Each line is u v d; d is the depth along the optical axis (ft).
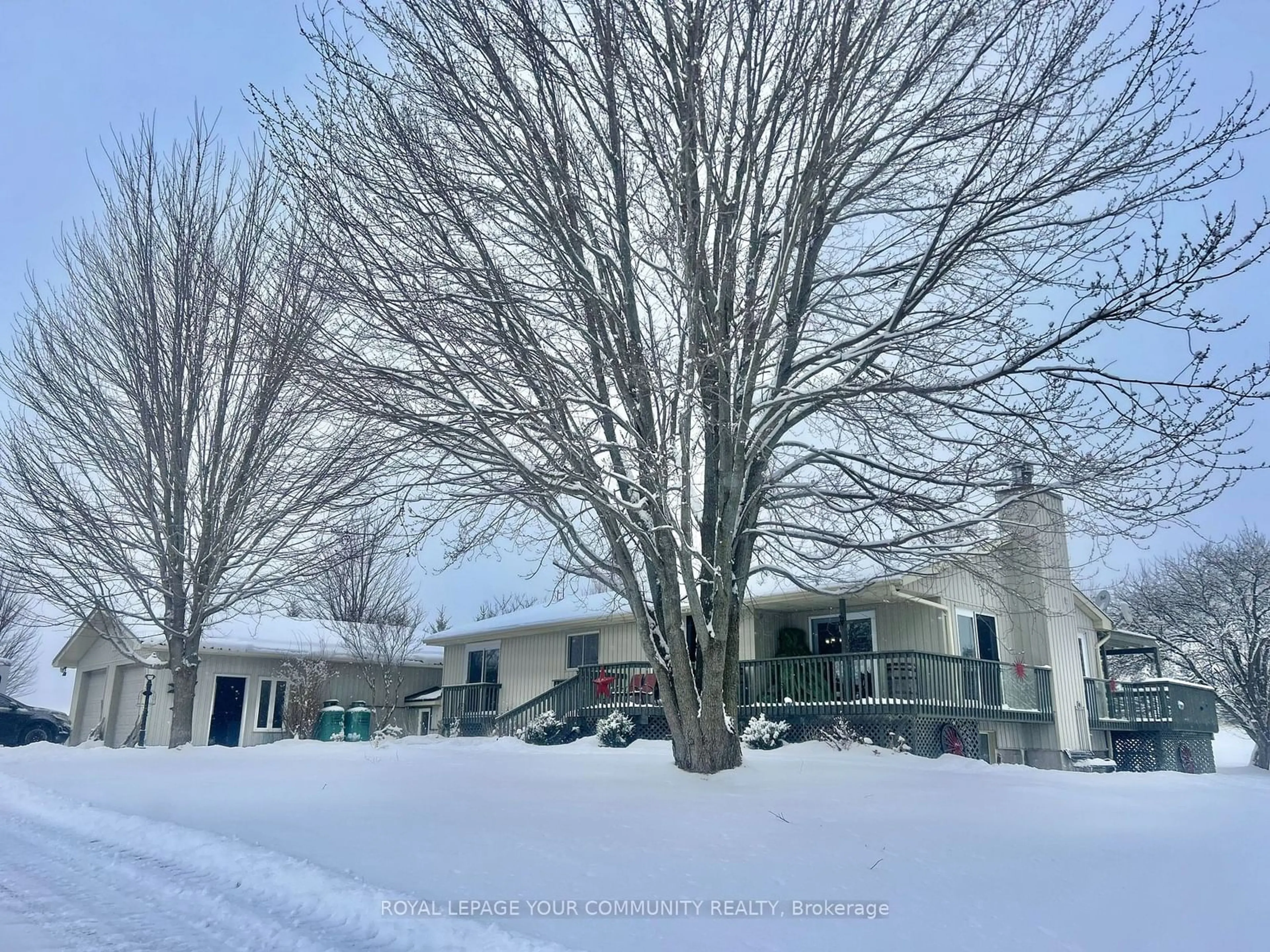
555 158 30.78
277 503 54.39
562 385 30.53
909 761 46.29
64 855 23.71
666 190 31.45
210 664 81.97
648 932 15.24
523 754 47.70
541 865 19.74
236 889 19.19
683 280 31.40
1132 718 76.33
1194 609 108.06
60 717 88.53
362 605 113.80
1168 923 16.26
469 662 90.07
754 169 31.78
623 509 32.86
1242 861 21.47
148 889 19.67
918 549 35.24
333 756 47.83
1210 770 85.40
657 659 35.47
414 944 15.23
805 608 64.95
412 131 29.73
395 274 29.35
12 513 57.52
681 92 30.30
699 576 36.60
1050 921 16.26
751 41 29.86
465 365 29.86
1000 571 47.03
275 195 53.78
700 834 23.09
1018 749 63.82
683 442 30.73
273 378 37.96
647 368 30.04
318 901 17.69
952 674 56.59
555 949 14.12
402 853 20.97
